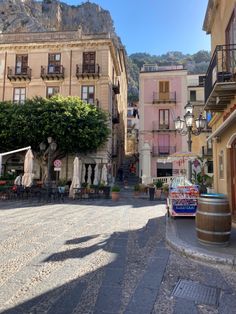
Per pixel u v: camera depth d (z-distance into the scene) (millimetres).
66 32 30828
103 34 29938
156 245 6309
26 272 4426
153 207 14227
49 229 8016
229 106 9297
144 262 5059
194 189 9680
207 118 15273
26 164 18219
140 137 34750
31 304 3359
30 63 30109
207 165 25500
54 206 14164
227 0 9617
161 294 3719
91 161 27641
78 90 29281
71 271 4504
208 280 4258
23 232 7543
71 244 6273
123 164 44062
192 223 8594
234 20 8781
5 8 70688
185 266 4875
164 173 33625
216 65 8438
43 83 29812
